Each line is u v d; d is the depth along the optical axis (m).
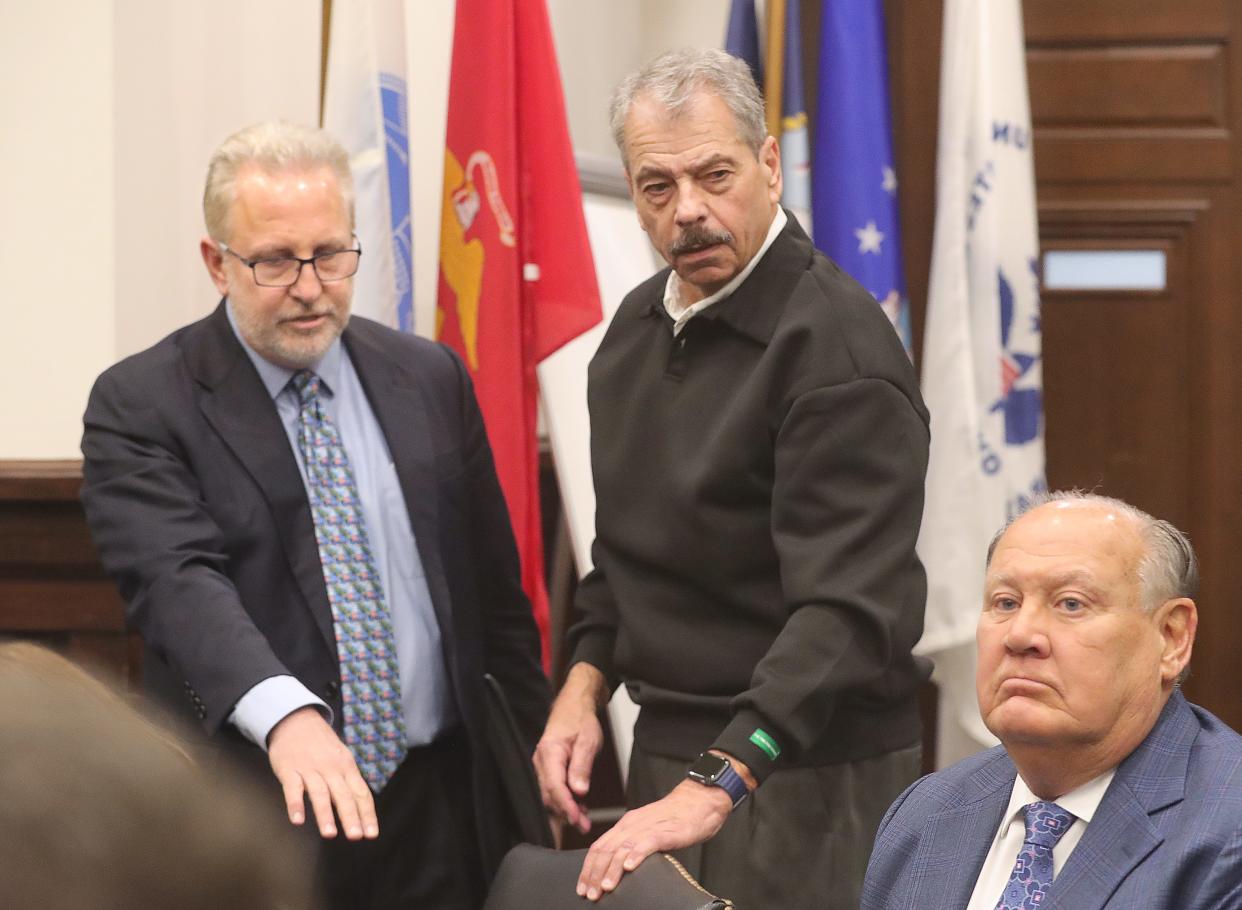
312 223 2.98
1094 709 2.06
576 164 4.83
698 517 2.80
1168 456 5.65
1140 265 5.65
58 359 4.60
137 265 4.61
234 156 3.03
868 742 2.85
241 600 2.95
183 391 3.02
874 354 2.74
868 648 2.64
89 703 0.57
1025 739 2.10
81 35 4.57
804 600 2.64
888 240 5.08
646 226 2.84
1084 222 5.66
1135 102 5.61
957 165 5.14
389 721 3.04
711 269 2.76
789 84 5.11
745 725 2.59
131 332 4.60
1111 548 2.10
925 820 2.33
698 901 2.23
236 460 2.99
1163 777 2.07
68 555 4.49
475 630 3.21
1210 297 5.61
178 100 4.66
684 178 2.73
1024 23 5.64
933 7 5.67
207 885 0.55
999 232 5.11
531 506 4.39
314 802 2.51
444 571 3.14
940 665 5.26
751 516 2.79
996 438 5.10
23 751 0.54
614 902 2.31
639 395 2.95
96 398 3.05
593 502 4.86
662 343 2.95
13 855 0.53
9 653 0.64
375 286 4.27
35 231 4.62
